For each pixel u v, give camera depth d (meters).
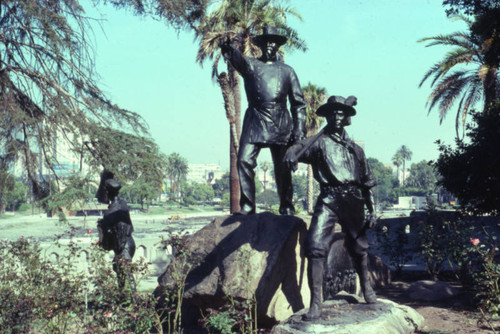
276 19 20.86
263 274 5.92
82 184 11.55
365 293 5.96
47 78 12.40
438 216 9.80
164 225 58.09
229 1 19.80
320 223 5.55
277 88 6.96
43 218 52.81
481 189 12.50
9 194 12.81
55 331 5.57
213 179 182.75
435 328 5.91
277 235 6.28
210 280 6.30
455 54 19.44
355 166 5.76
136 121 12.76
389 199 112.81
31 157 12.07
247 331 5.59
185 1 13.20
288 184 7.39
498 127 12.05
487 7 12.28
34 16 11.66
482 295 6.79
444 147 13.21
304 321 5.28
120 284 6.27
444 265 10.77
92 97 12.72
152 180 11.95
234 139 19.59
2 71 11.87
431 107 20.92
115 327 5.45
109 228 7.72
